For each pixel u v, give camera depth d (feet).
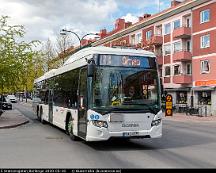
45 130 63.98
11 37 79.56
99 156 36.40
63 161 33.55
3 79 77.97
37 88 89.56
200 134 60.85
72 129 49.01
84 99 42.70
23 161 33.58
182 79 157.69
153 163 32.42
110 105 40.32
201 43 151.64
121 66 41.47
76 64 48.37
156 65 42.73
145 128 40.91
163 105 142.10
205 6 149.48
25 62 80.69
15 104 225.76
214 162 32.91
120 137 40.19
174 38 170.50
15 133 58.85
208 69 147.33
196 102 152.87
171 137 54.90
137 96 41.19
